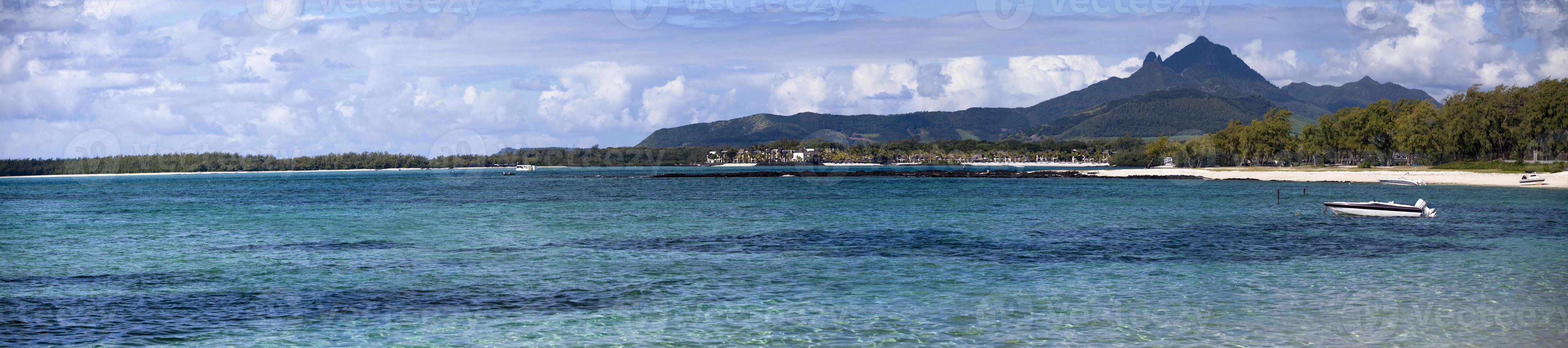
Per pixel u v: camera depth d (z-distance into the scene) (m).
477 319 20.34
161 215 61.34
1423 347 16.83
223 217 58.56
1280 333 18.02
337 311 21.38
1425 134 132.25
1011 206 63.44
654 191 98.56
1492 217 47.62
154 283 26.47
